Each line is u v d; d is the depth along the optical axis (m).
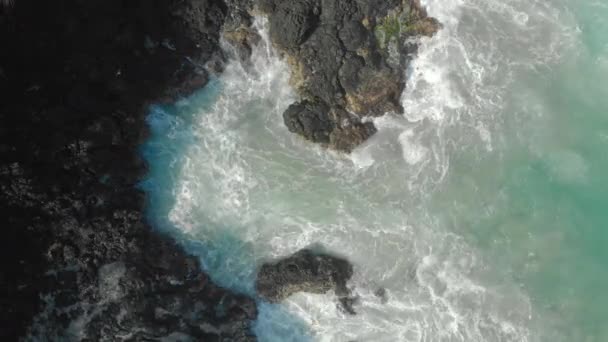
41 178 29.95
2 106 29.72
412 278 32.91
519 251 33.31
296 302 32.94
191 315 31.94
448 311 32.41
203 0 33.06
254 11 33.84
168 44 33.81
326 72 33.62
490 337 32.16
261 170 34.06
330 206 33.66
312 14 33.28
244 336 32.28
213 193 33.84
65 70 31.55
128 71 32.81
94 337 30.66
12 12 29.77
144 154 33.91
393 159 34.09
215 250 33.34
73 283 30.84
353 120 34.06
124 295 30.88
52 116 30.73
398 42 34.06
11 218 29.59
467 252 33.16
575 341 32.31
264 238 33.47
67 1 31.39
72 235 30.89
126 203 32.28
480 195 33.88
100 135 31.78
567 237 33.56
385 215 33.53
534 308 32.56
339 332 32.66
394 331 32.34
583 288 33.00
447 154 34.16
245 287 33.19
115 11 32.44
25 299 29.97
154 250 32.06
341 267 32.72
